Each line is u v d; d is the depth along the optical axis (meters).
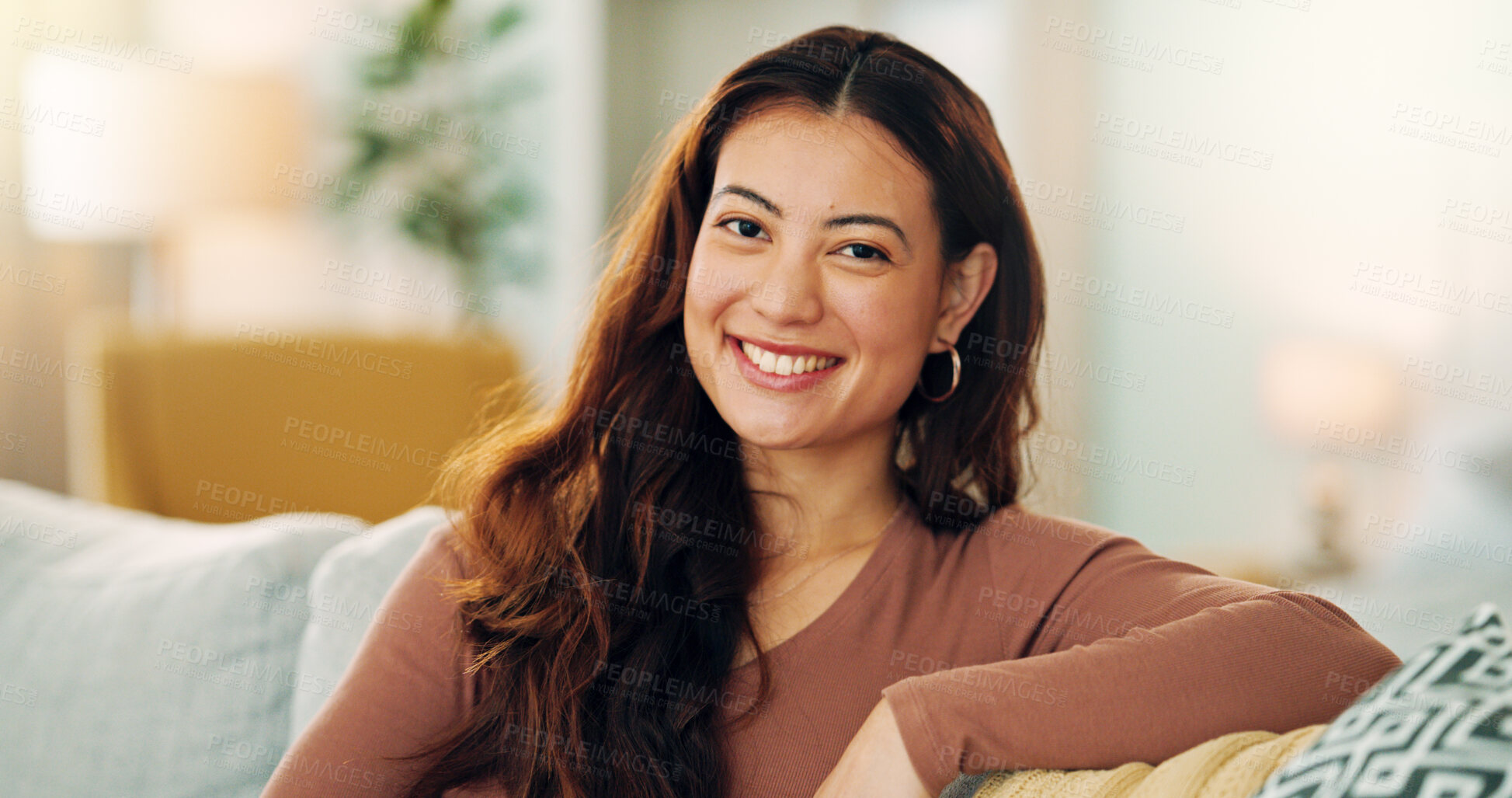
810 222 1.01
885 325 1.02
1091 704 0.86
